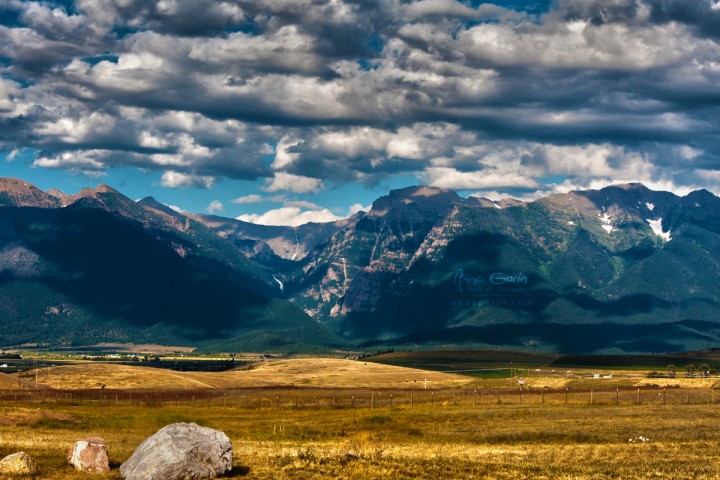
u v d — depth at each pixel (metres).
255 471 72.38
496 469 79.44
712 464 85.75
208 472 67.88
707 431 117.25
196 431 69.56
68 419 131.00
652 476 78.00
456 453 93.06
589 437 112.94
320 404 191.50
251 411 169.50
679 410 155.00
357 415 155.00
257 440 112.12
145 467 66.25
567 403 181.00
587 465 84.56
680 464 85.56
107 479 66.50
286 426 134.00
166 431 68.69
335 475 72.88
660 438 110.75
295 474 72.12
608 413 151.25
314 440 114.12
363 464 78.62
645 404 175.62
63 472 69.25
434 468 78.38
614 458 90.00
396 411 164.88
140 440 101.44
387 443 109.19
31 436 99.56
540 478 75.38
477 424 136.12
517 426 131.12
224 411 168.88
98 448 71.69
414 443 109.50
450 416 150.12
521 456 91.12
